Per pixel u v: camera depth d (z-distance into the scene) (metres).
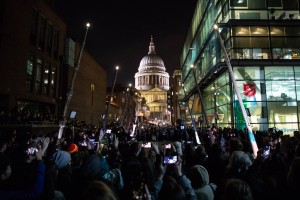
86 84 50.94
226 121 32.66
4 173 4.30
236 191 3.27
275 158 5.05
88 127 31.44
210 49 39.09
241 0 31.48
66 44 41.25
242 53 30.39
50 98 35.62
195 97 53.12
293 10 31.39
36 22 32.00
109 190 2.90
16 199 4.22
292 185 3.82
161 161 5.00
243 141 9.27
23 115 24.05
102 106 64.75
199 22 48.19
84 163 5.13
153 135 31.06
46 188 4.54
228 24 30.70
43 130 24.45
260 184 4.53
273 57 30.36
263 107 29.86
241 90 30.16
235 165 5.04
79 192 4.78
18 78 27.72
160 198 4.03
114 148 8.29
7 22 25.81
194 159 7.14
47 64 35.06
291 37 30.81
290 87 30.39
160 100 193.75
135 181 4.11
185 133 21.31
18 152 6.01
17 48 27.56
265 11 31.27
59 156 5.61
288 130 29.72
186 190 4.68
